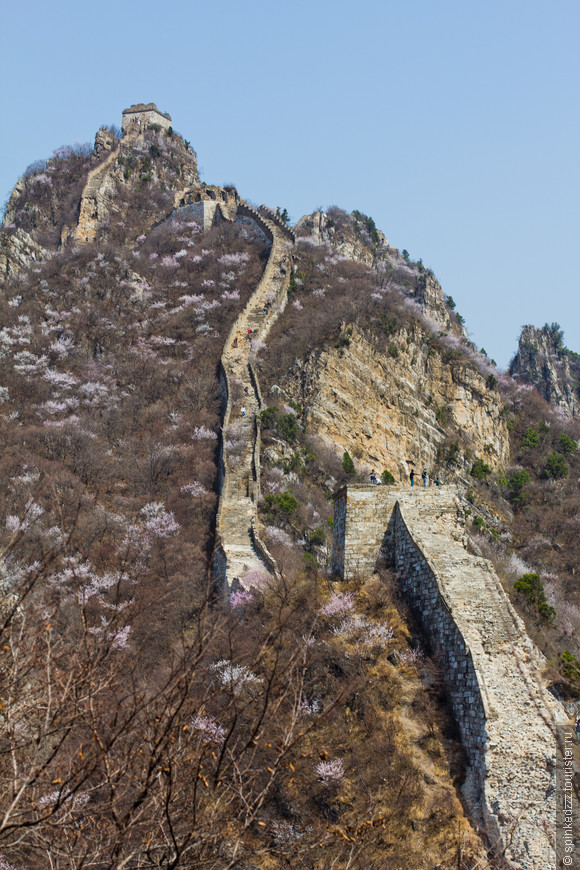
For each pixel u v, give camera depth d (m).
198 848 17.58
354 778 29.88
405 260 152.25
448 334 112.38
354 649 35.12
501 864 26.14
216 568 55.31
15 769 16.73
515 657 33.34
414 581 38.03
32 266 114.25
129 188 151.62
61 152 158.75
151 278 114.19
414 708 32.97
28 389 87.62
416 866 27.23
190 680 17.66
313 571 43.00
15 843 15.95
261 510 65.44
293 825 28.09
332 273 112.25
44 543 49.91
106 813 17.92
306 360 89.69
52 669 18.59
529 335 140.88
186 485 69.19
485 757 30.19
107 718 19.34
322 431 84.19
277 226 122.44
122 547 58.25
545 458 101.56
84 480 70.25
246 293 106.62
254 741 18.05
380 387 92.62
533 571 72.75
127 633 31.17
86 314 102.69
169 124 172.62
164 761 17.66
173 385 89.75
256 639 36.16
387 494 41.34
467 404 100.88
